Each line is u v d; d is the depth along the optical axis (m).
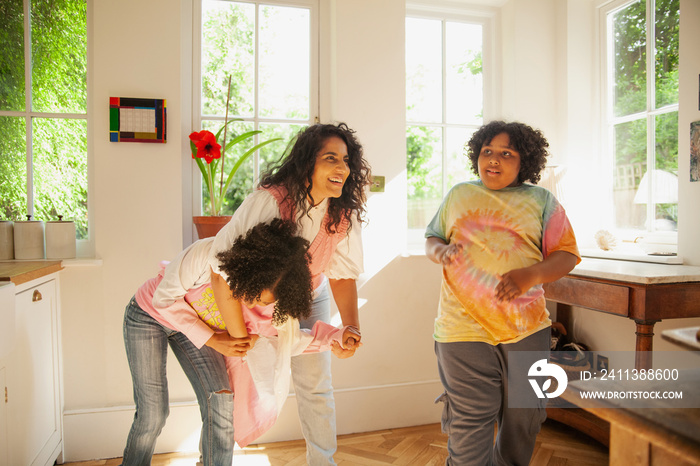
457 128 2.97
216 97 2.58
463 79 2.97
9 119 2.33
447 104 2.95
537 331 1.57
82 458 2.28
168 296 1.53
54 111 2.37
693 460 0.57
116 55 2.30
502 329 1.55
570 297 2.16
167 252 2.35
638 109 2.59
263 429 1.69
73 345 2.28
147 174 2.33
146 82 2.32
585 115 2.86
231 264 1.30
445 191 2.96
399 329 2.65
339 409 2.55
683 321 2.21
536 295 1.59
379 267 2.61
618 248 2.57
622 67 2.70
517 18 2.85
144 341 1.66
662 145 2.45
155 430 1.72
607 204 2.81
